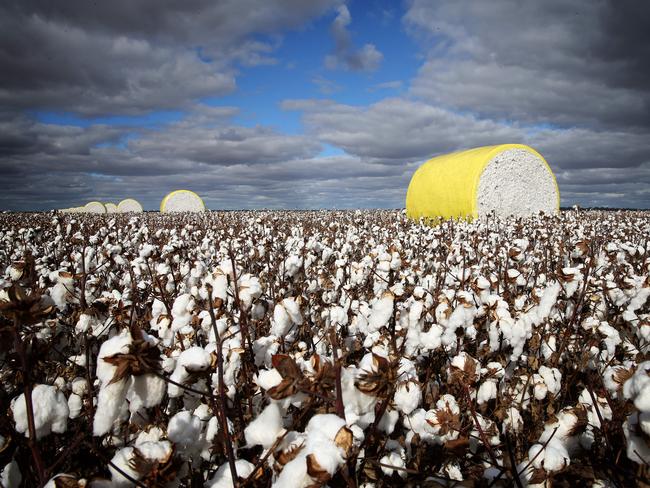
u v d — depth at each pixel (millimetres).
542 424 2402
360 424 1771
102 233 8531
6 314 1511
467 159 19281
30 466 1860
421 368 2836
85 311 2750
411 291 4016
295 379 1400
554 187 19594
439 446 2066
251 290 2410
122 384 1438
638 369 1467
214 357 1740
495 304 2732
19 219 17453
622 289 3582
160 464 1395
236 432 2092
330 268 5473
